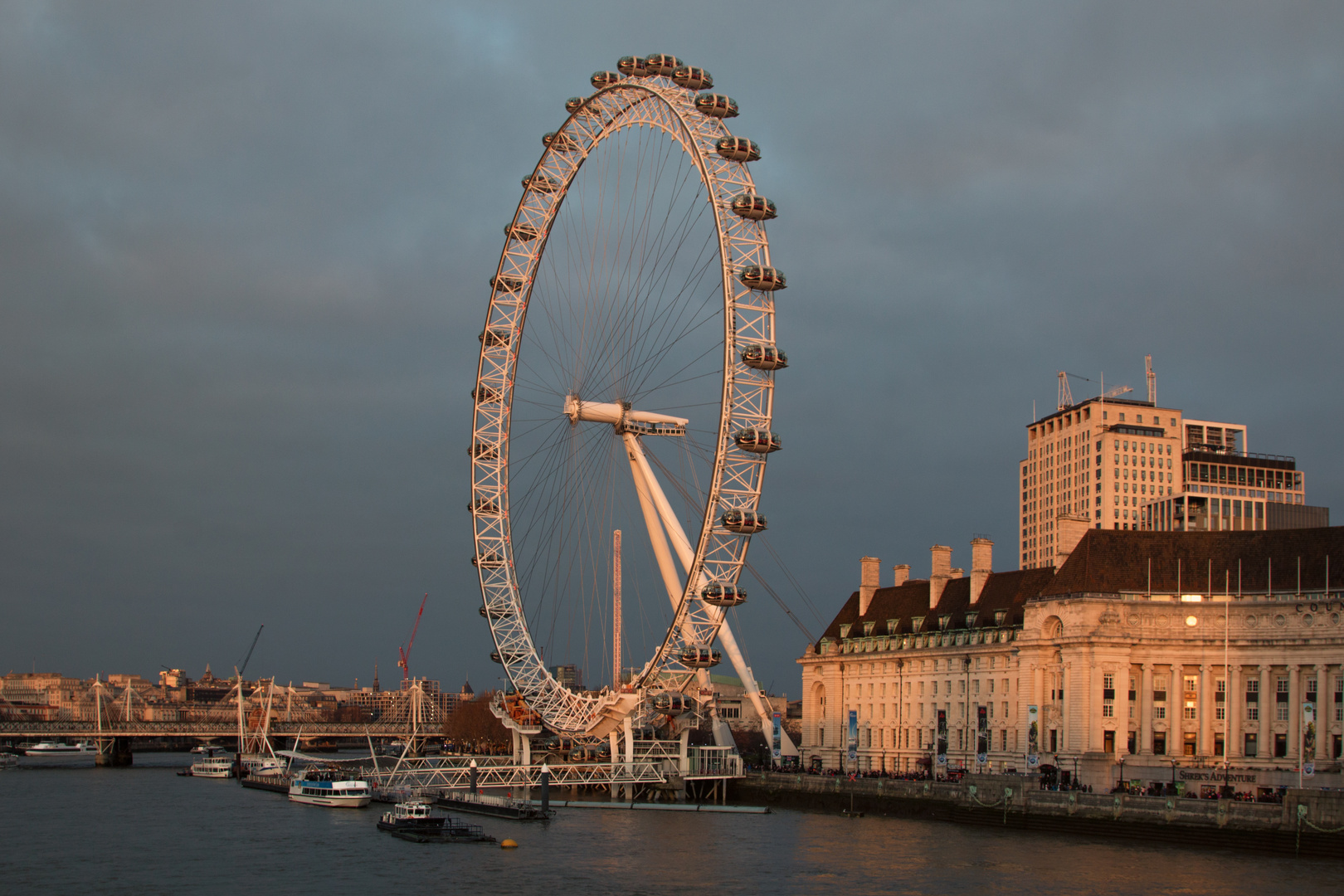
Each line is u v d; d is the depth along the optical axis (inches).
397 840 6289.4
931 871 5211.6
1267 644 7224.4
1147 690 7381.9
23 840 6441.9
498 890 4869.6
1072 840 6171.3
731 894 4773.6
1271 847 5644.7
